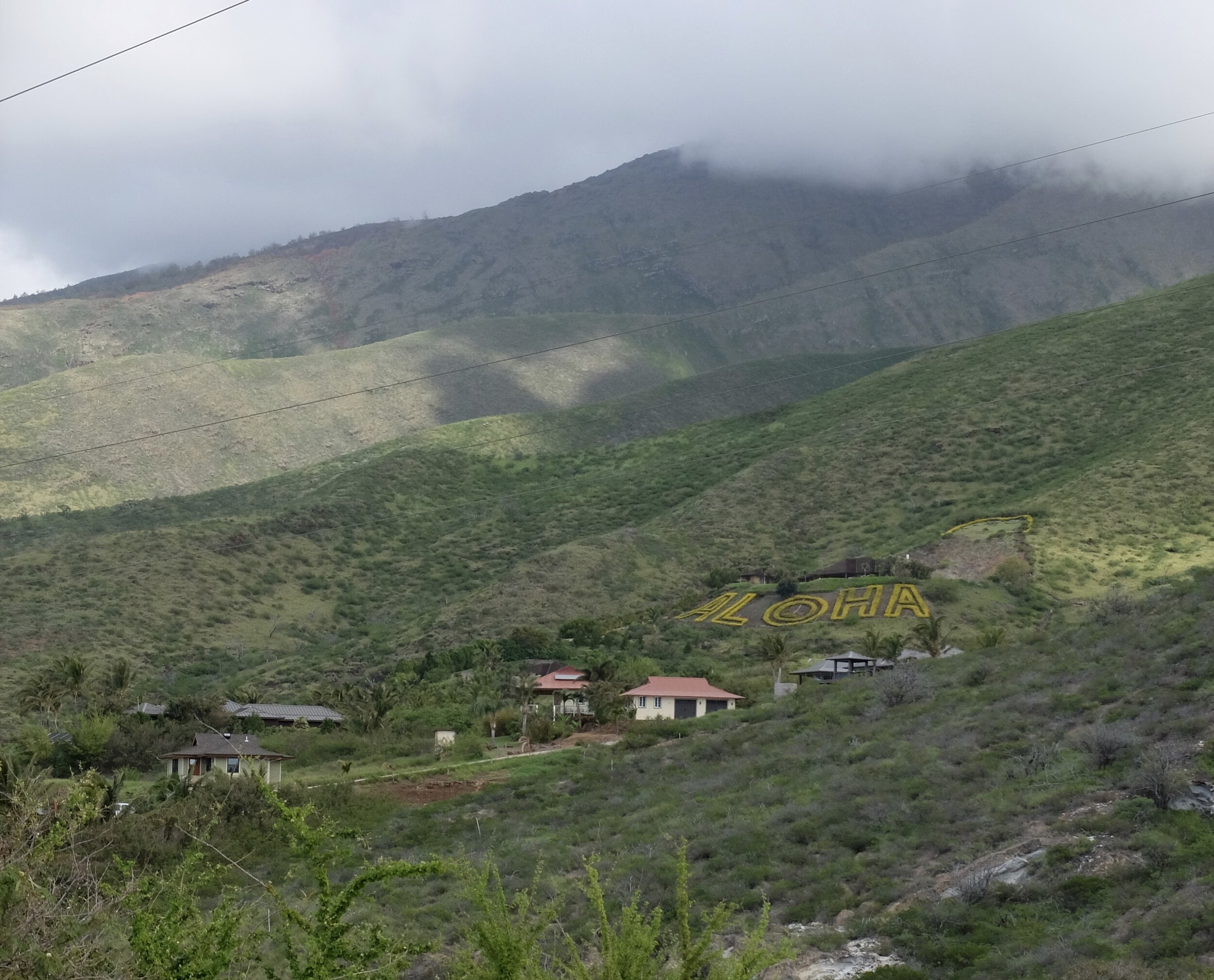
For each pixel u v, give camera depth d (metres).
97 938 13.94
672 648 102.69
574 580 133.88
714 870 33.69
